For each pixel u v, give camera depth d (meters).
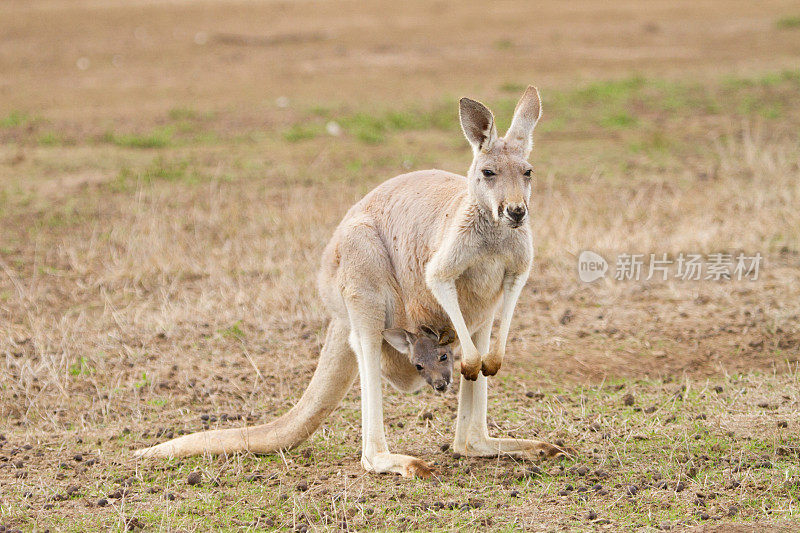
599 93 38.75
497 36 55.50
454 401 15.70
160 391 16.20
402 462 12.52
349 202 26.78
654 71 43.50
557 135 34.22
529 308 19.72
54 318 19.50
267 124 36.31
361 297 12.95
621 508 11.55
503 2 70.19
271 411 15.41
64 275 22.17
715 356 17.05
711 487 12.01
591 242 22.66
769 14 60.84
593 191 27.59
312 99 40.03
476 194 12.12
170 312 19.50
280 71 46.47
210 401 15.84
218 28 59.56
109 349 17.91
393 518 11.41
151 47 53.47
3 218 26.12
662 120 35.72
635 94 38.84
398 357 13.52
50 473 13.10
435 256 12.34
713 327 18.28
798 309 18.69
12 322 19.34
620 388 15.90
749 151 29.30
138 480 12.85
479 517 11.34
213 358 17.55
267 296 20.08
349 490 12.20
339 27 59.94
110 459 13.59
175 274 21.92
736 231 23.19
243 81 44.31
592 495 11.91
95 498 12.31
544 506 11.66
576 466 12.78
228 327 18.86
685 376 16.25
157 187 28.73
